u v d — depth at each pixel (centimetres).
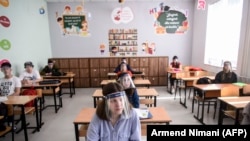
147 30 653
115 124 125
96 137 123
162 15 647
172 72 545
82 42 653
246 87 335
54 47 655
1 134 233
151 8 642
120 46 658
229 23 480
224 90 317
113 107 120
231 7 471
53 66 576
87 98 519
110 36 652
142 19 647
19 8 464
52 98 526
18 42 458
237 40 450
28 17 507
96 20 643
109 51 660
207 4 573
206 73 509
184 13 650
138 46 660
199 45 625
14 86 333
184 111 407
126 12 641
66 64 635
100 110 123
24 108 289
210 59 574
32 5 530
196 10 636
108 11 639
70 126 340
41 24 586
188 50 675
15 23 446
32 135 307
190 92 526
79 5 633
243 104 260
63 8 633
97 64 638
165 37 660
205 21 586
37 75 457
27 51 501
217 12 536
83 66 637
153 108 233
